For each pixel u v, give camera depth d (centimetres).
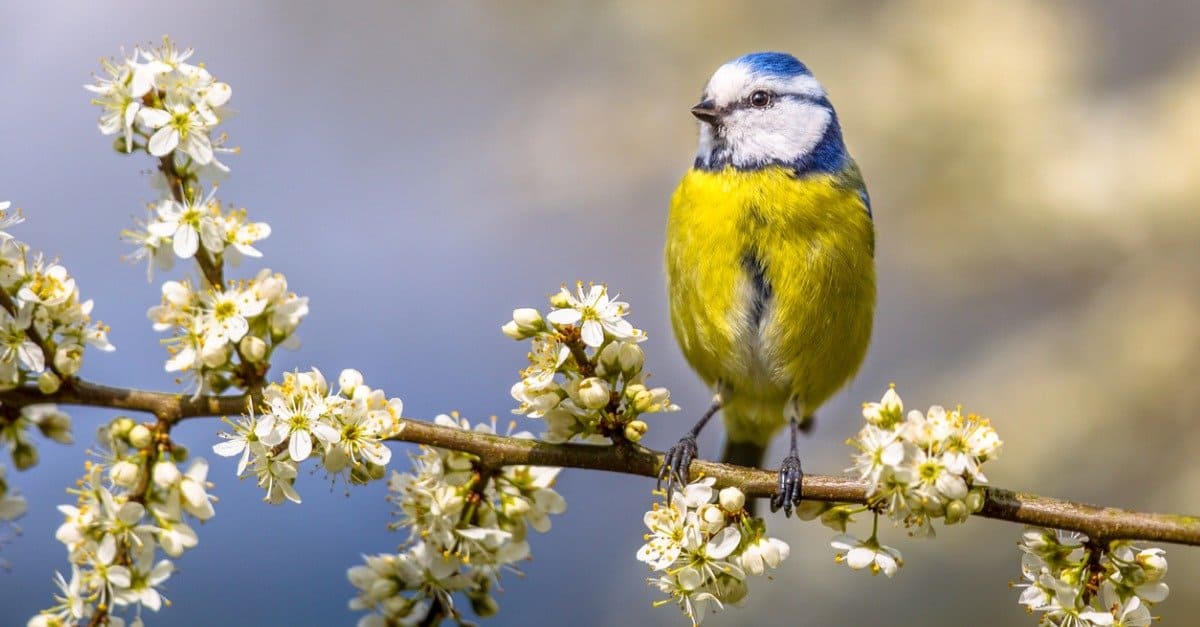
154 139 272
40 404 272
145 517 272
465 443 273
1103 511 273
